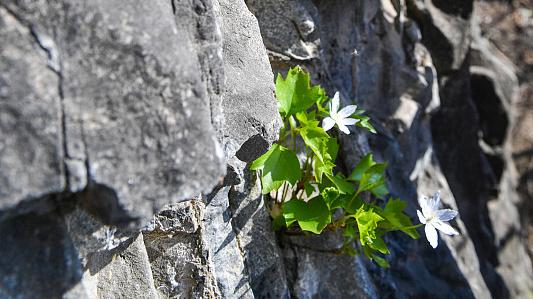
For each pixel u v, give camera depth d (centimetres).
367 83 79
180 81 40
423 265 79
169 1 42
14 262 40
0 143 36
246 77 57
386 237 76
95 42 38
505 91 109
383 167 62
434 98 87
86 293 42
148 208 39
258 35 60
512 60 137
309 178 62
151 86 39
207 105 42
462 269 87
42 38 37
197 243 53
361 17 76
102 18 38
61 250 41
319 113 61
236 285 58
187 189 40
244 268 58
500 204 109
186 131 40
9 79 36
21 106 36
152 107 39
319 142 58
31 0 37
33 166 37
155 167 40
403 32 84
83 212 43
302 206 60
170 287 53
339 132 70
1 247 39
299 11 66
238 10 58
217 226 56
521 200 125
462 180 101
